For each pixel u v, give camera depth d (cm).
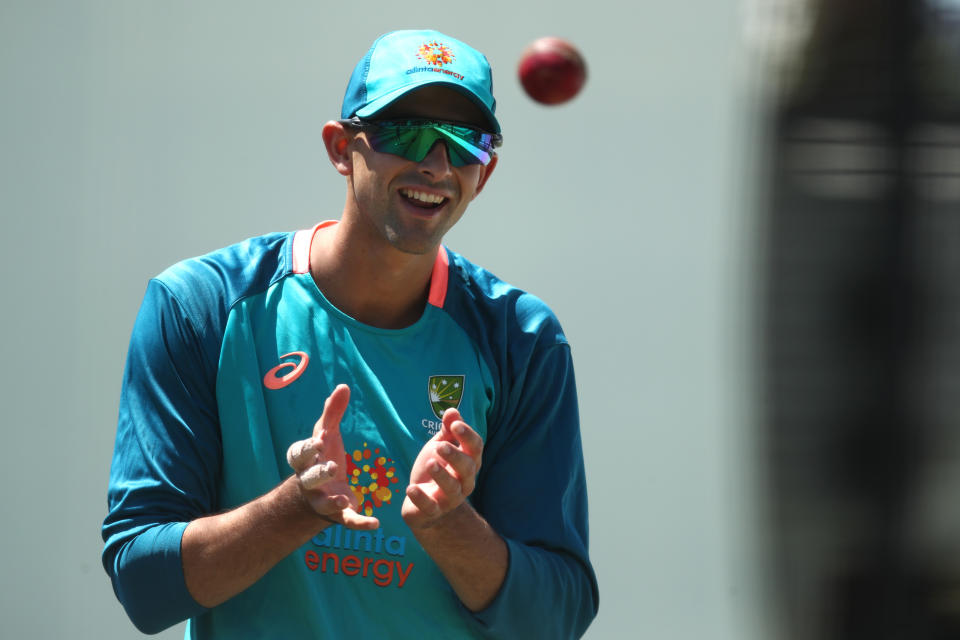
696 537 1200
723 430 1196
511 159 1227
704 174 1203
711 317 1199
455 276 713
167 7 1256
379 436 661
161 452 643
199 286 672
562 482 704
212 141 1257
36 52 1269
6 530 1278
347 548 651
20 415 1278
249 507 602
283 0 1245
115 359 1272
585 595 701
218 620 656
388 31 1231
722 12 1197
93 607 1270
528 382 706
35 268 1274
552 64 798
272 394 659
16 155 1274
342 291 681
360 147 654
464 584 637
